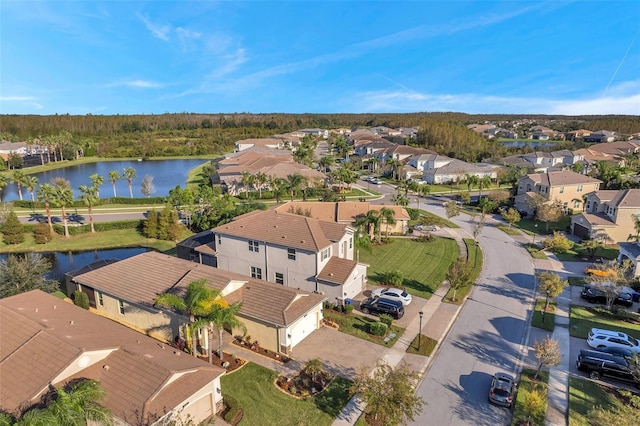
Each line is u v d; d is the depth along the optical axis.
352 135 180.00
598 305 34.69
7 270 32.44
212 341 27.92
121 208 70.88
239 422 20.47
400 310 31.84
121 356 21.31
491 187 94.25
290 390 22.89
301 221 37.25
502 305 34.81
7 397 18.58
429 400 22.42
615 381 24.14
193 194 61.75
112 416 17.48
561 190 67.75
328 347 27.67
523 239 54.53
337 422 20.48
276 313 26.81
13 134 169.50
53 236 54.75
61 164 130.38
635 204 51.94
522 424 20.44
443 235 56.03
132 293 30.22
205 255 41.59
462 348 27.95
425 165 110.19
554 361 23.12
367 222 50.97
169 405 18.47
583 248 50.31
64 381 19.47
